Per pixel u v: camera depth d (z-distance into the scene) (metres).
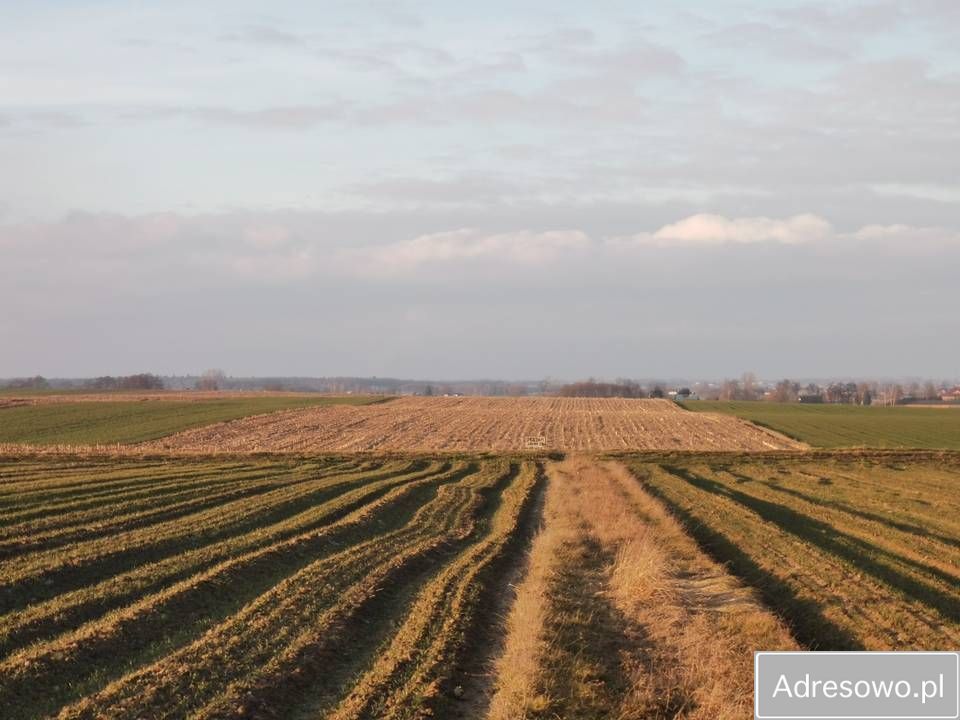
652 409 132.00
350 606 18.75
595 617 19.33
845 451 65.94
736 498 40.47
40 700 12.90
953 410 139.00
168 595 18.28
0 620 16.36
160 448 69.50
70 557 22.11
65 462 51.00
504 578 23.83
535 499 41.78
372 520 31.78
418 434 88.44
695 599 20.39
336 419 102.12
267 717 12.97
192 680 13.77
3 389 186.88
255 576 21.34
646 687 14.71
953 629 17.88
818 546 27.19
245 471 47.66
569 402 145.12
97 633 15.51
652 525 30.75
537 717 13.55
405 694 13.98
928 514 35.69
